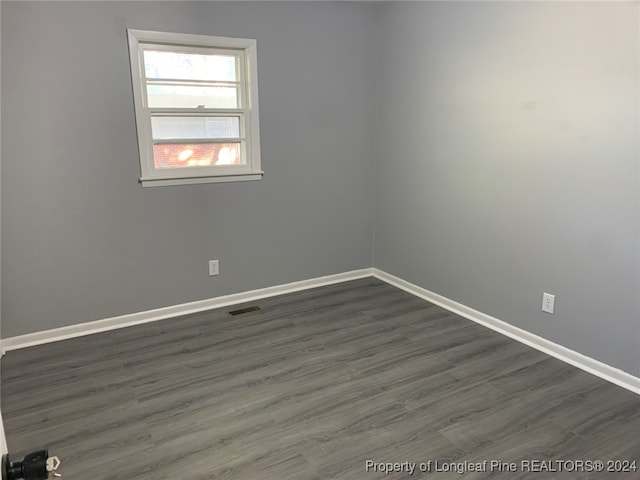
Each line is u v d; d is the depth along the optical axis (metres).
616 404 2.27
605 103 2.32
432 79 3.33
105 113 2.89
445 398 2.33
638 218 2.26
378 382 2.49
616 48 2.24
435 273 3.57
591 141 2.40
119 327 3.18
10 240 2.77
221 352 2.82
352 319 3.30
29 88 2.66
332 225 3.95
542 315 2.80
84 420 2.17
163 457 1.93
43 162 2.78
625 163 2.28
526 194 2.79
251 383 2.48
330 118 3.73
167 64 3.09
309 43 3.49
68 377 2.54
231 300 3.61
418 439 2.03
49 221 2.86
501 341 2.95
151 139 3.07
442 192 3.40
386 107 3.82
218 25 3.12
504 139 2.87
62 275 2.96
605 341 2.48
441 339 2.98
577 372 2.57
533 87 2.65
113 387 2.45
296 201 3.72
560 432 2.07
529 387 2.42
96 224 3.00
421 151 3.53
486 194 3.05
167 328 3.16
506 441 2.01
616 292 2.40
